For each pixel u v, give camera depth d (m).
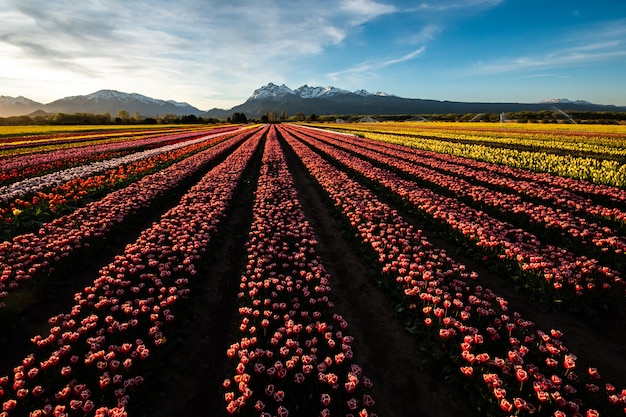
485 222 10.93
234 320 6.70
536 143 33.97
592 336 6.09
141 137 48.91
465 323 6.26
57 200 12.34
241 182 18.91
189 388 5.12
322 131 70.06
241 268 8.80
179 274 7.96
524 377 4.41
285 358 5.42
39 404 4.45
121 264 8.17
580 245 9.38
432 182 17.36
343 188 16.06
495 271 8.24
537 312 6.79
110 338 5.66
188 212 11.99
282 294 7.24
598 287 7.01
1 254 7.95
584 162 20.36
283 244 9.55
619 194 13.68
